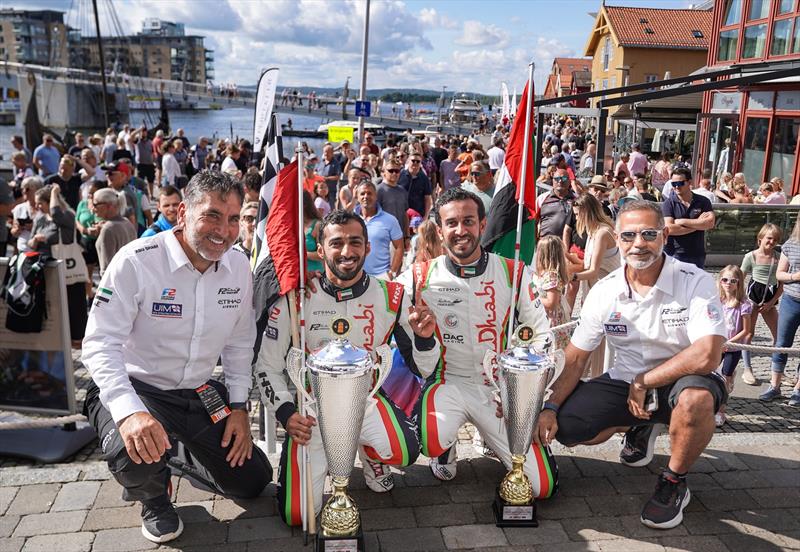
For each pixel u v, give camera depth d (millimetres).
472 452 4227
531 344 3627
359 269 3381
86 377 6008
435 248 5445
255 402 5430
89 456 4438
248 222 5348
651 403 3516
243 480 3467
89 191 8125
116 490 3686
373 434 3434
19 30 151125
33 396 4676
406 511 3523
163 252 3193
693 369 3322
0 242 8172
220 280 3301
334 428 2967
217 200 2998
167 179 18000
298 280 3211
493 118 52562
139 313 3227
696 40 39969
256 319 3420
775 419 5246
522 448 3342
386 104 61188
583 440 3768
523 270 3705
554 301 4816
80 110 39094
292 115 55438
